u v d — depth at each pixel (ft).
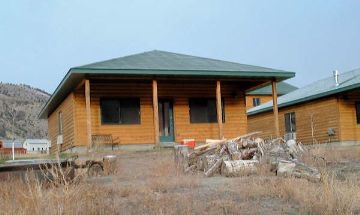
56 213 18.86
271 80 70.38
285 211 20.47
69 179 24.85
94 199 22.57
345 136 75.61
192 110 73.72
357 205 20.54
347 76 85.51
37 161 27.17
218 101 68.39
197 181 30.42
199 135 73.36
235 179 31.40
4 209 19.39
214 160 36.40
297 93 95.14
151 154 52.85
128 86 70.18
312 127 81.61
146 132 70.18
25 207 19.29
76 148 65.77
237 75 66.85
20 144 154.92
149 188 27.07
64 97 76.38
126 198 24.23
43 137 221.66
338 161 40.83
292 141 42.34
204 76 67.10
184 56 78.28
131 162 45.96
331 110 77.77
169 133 72.49
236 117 75.87
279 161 33.37
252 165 34.40
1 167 25.63
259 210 20.68
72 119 67.92
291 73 69.10
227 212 20.26
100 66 61.87
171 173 35.58
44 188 22.97
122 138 68.69
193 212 20.29
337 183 25.95
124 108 69.72
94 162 37.14
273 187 25.34
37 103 283.18
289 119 91.15
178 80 70.38
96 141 62.95
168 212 19.89
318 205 20.40
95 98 68.18
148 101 71.05
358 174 32.17
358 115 77.51
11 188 23.09
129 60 69.26
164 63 68.59
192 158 38.93
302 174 30.32
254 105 130.31
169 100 73.36
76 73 60.03
